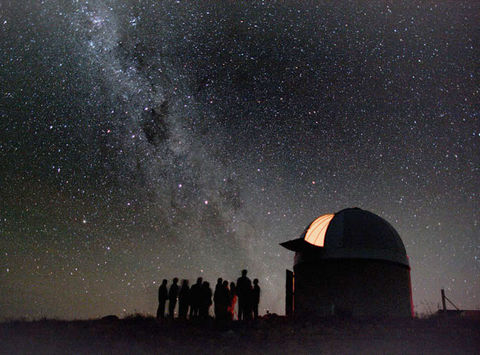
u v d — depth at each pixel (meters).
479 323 11.83
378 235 16.31
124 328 11.03
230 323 11.90
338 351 8.83
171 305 13.18
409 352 8.70
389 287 15.52
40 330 10.65
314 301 15.82
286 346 9.30
